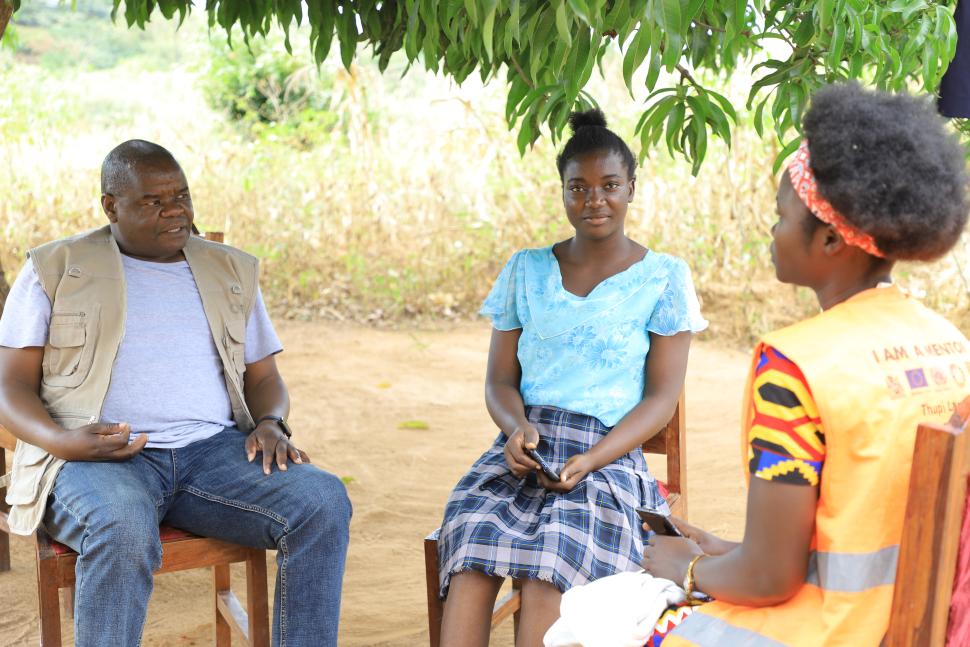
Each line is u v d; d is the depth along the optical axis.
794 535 1.47
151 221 2.63
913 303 1.59
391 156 8.18
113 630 2.23
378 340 7.10
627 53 1.89
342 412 5.56
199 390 2.69
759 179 7.04
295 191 8.07
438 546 2.38
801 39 2.63
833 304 1.59
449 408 5.65
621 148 2.59
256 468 2.54
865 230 1.47
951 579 1.38
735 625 1.57
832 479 1.44
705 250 7.23
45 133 8.52
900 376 1.46
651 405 2.54
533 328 2.63
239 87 11.70
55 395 2.59
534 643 2.13
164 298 2.70
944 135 1.48
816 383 1.43
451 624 2.21
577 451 2.50
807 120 1.52
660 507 2.50
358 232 7.95
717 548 1.76
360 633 3.11
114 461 2.44
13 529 2.49
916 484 1.33
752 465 1.49
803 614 1.50
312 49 3.36
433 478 4.58
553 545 2.19
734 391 5.87
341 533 2.44
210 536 2.52
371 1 3.20
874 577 1.44
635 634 1.66
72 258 2.61
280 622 2.45
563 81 2.36
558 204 7.65
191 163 8.49
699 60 3.06
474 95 8.09
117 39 18.11
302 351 6.79
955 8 2.82
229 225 7.88
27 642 3.00
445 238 7.91
